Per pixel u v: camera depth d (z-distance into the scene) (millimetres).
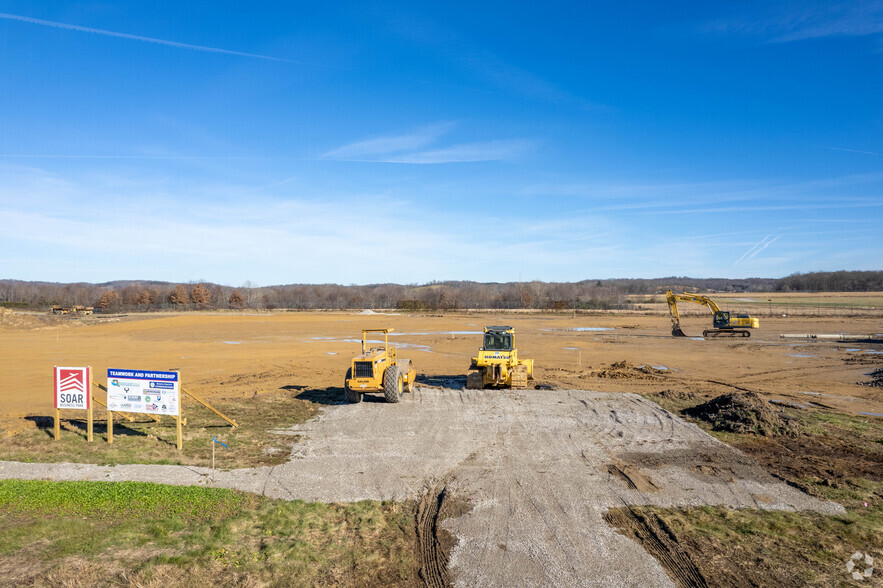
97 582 7461
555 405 20031
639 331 55812
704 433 16312
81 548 8414
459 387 25094
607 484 12055
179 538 8938
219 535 9094
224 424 17234
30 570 7680
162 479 11906
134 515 9773
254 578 7836
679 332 50219
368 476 12438
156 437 15477
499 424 17250
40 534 8836
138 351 38500
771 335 51250
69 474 12086
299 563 8344
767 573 8227
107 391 14812
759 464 13477
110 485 11156
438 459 13719
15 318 57344
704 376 29156
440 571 8305
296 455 13961
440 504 10891
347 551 8891
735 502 11055
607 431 16469
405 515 10398
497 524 9969
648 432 16391
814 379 28438
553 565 8492
